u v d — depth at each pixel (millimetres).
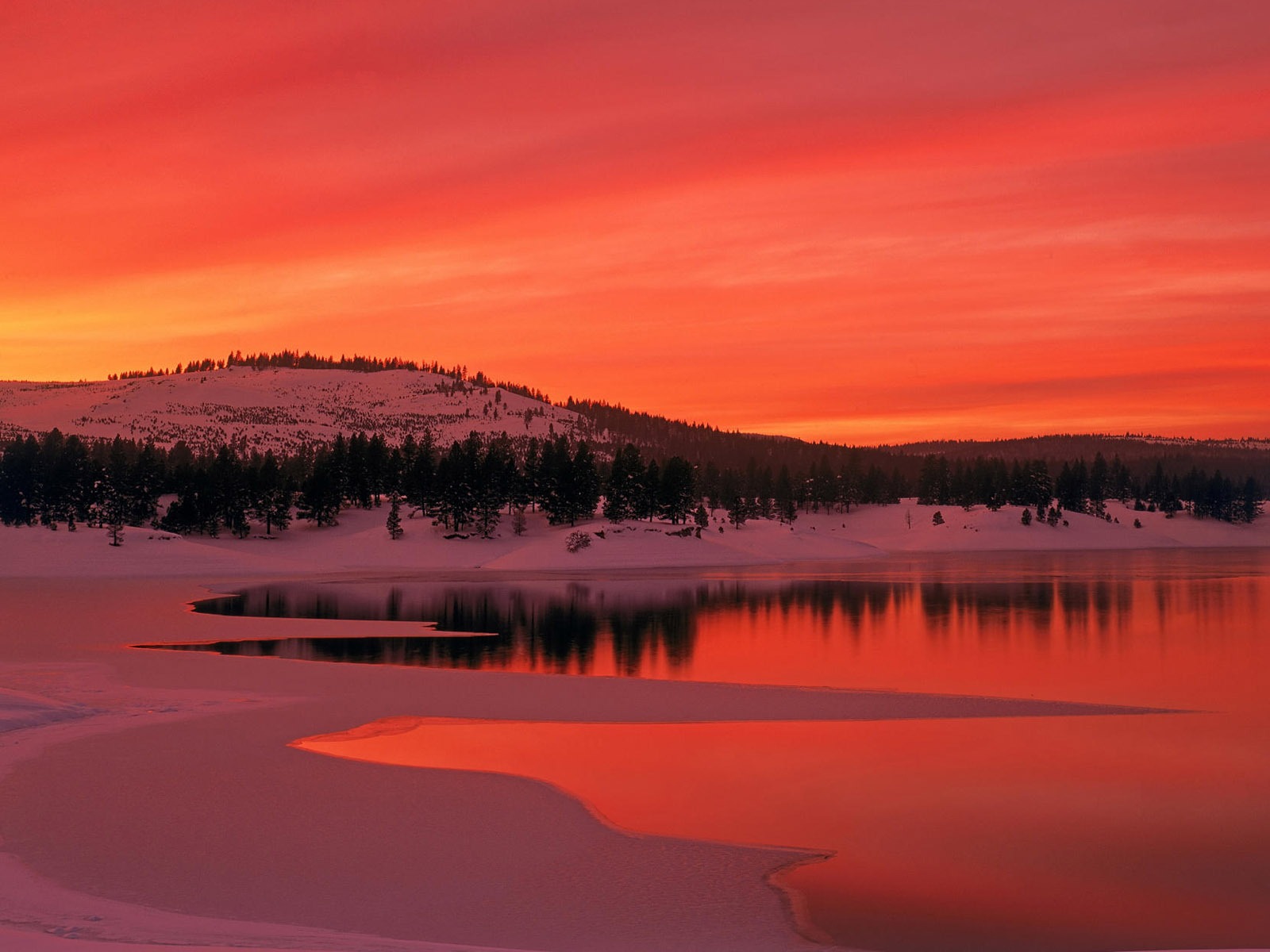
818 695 38938
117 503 161625
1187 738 31859
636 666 47781
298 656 50531
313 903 17391
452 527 165250
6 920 15680
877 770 27672
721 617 71625
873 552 191125
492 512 172500
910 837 22016
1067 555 186875
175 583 109250
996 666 48406
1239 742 31234
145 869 18750
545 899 18016
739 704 37125
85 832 20766
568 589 100812
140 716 33125
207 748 28453
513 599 87938
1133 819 23469
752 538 183875
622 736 31672
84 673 42875
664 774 27031
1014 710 36219
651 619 70562
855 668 47375
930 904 18359
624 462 174375
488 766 27531
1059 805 24453
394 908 17328
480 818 22500
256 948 13773
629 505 180625
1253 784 26484
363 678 42188
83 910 16422
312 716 33625
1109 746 30672
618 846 20922
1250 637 60031
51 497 165000
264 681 41250
